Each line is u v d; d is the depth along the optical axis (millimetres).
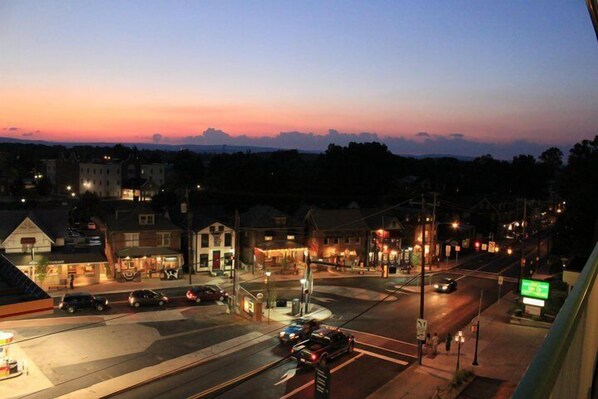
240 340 31812
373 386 25312
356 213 60938
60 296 41469
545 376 1706
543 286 37344
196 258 52594
